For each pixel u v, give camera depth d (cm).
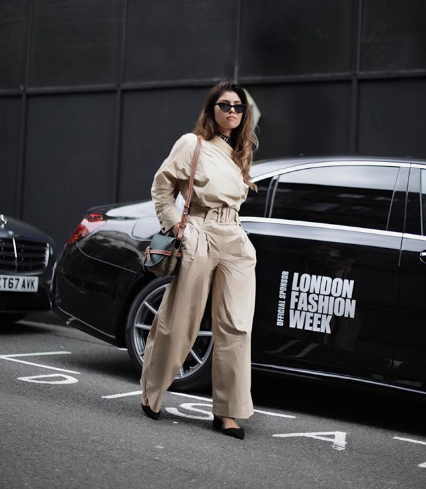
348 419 492
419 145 838
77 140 1035
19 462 338
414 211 470
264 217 501
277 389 570
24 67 1072
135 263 532
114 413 444
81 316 555
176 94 966
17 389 491
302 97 895
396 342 455
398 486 356
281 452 396
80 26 1030
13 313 779
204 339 512
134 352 531
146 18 984
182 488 323
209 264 421
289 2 900
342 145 875
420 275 453
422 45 835
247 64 923
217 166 421
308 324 476
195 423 438
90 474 330
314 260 478
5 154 1094
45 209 1061
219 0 938
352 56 868
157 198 422
